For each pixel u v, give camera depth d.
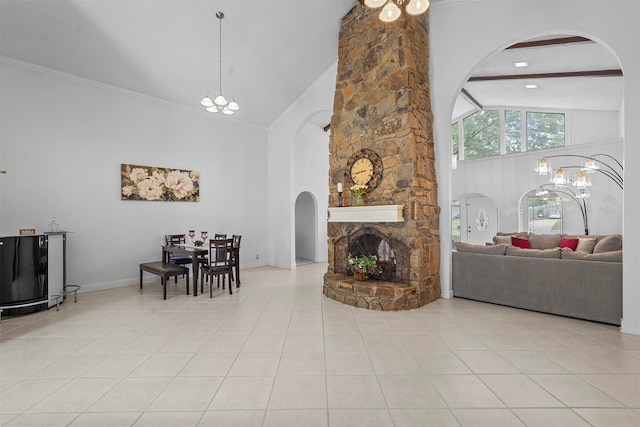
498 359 2.67
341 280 4.65
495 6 4.23
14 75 4.55
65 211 4.98
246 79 6.06
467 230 9.30
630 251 3.23
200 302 4.56
